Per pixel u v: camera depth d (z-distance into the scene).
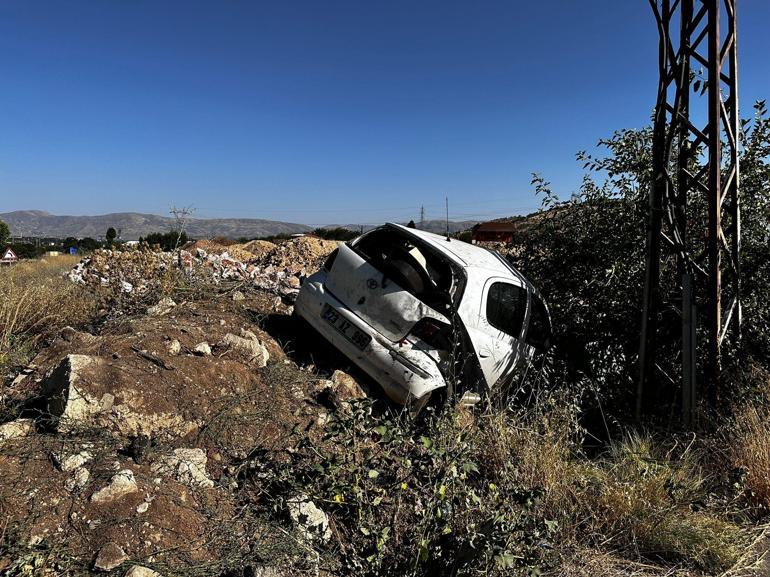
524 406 5.28
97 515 2.70
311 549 2.94
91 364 3.55
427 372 4.74
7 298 5.32
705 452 4.79
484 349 5.25
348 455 3.79
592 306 7.19
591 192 7.58
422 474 3.62
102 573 2.45
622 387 6.44
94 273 7.12
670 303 6.27
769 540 3.88
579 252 7.45
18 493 2.67
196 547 2.76
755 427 4.62
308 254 11.51
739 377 5.57
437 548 2.99
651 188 6.08
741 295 6.25
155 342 4.34
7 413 3.42
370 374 4.88
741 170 6.79
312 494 3.26
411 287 5.00
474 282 5.25
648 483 4.07
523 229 8.38
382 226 5.69
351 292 5.18
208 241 13.90
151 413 3.58
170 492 3.00
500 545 2.92
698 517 3.87
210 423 3.77
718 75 5.45
